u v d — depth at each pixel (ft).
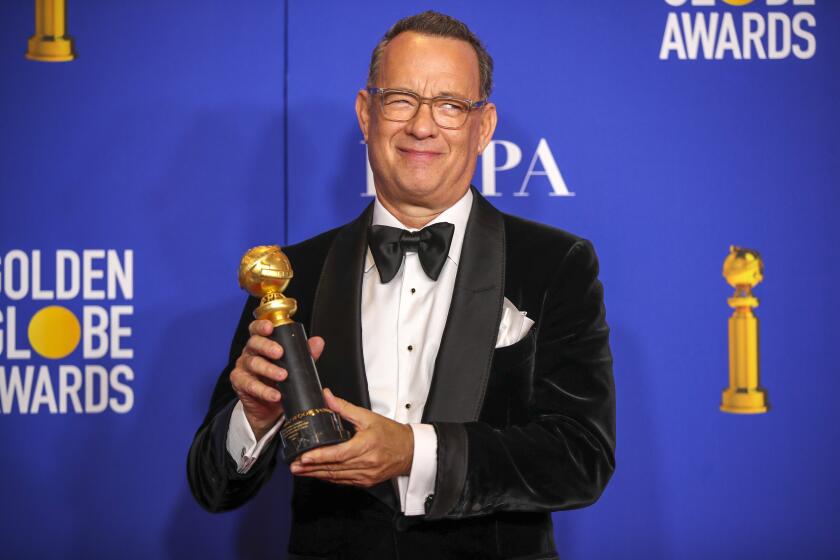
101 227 11.30
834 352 11.21
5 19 11.27
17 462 11.21
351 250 8.04
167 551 11.33
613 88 11.34
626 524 11.23
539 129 11.34
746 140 11.30
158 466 11.33
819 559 11.19
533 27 11.36
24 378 11.23
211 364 11.36
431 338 7.52
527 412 7.54
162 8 11.37
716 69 11.34
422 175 7.62
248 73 11.39
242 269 6.73
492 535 7.25
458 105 7.61
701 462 11.23
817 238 11.27
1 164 11.23
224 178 11.37
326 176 11.41
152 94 11.35
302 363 6.48
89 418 11.29
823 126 11.30
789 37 11.34
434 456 6.78
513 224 8.09
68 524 11.25
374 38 11.42
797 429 11.21
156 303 11.34
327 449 6.24
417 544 7.14
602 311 7.84
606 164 11.33
